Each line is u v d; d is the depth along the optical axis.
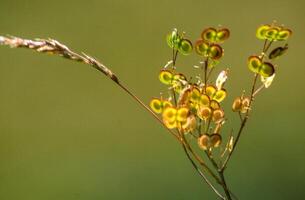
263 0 0.75
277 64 0.75
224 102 0.74
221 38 0.46
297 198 0.74
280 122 0.75
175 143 0.74
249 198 0.73
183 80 0.46
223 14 0.75
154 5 0.75
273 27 0.45
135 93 0.75
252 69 0.46
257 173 0.74
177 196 0.74
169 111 0.44
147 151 0.75
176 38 0.46
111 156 0.75
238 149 0.74
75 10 0.75
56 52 0.44
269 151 0.75
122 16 0.75
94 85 0.75
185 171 0.73
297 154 0.75
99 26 0.75
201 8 0.75
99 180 0.75
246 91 0.75
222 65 0.74
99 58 0.75
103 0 0.75
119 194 0.75
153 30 0.75
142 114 0.75
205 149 0.45
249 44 0.75
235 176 0.73
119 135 0.75
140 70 0.75
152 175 0.75
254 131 0.75
